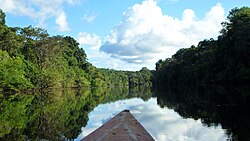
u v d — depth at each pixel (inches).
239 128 512.7
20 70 1694.1
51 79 2098.9
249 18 1914.4
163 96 1555.1
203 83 2532.0
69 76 3107.8
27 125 614.5
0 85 1544.0
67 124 629.9
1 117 733.3
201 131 502.9
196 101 1068.5
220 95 1267.2
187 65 3203.7
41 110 888.3
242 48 1772.9
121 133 202.4
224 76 2064.5
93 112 851.4
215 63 2298.2
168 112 788.0
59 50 2471.7
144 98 1460.4
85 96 1754.4
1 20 2089.1
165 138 458.0
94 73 4281.5
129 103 1149.7
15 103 1091.9
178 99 1243.8
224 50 2103.8
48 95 1702.8
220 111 749.3
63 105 1069.1
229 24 2087.8
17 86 1657.2
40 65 2222.0
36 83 1940.2
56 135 512.7
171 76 3779.5
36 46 2192.4
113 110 900.6
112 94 2091.5
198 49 3198.8
